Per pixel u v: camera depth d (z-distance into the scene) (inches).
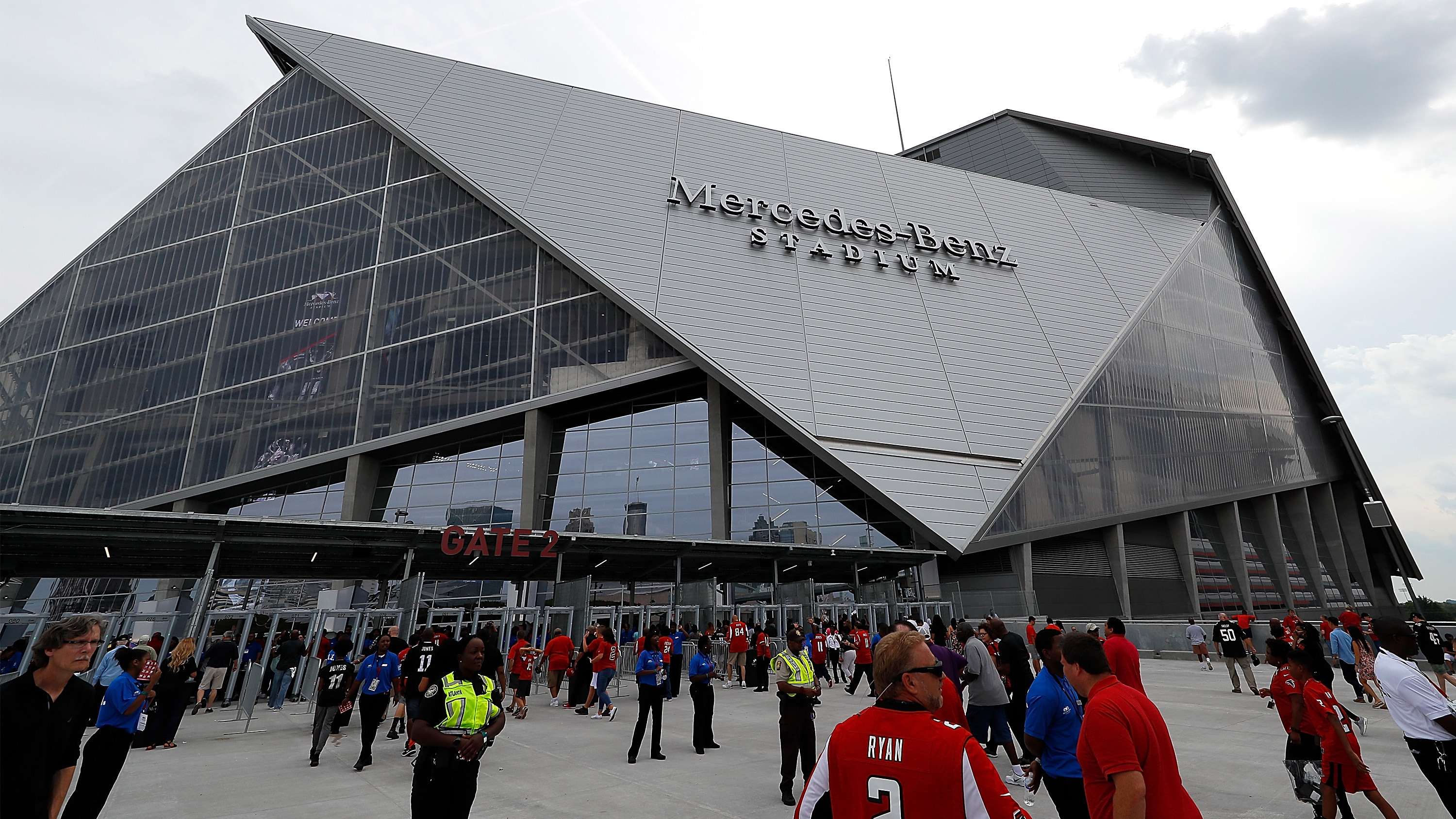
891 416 1373.0
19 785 144.7
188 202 1830.7
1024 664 333.1
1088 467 1472.7
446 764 210.5
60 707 162.1
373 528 876.6
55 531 777.6
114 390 1595.7
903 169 1829.5
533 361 1482.5
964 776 105.0
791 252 1566.2
